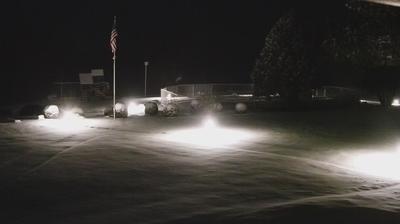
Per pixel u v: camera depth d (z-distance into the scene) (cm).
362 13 2122
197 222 743
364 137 1859
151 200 909
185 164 1273
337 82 3841
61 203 880
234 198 936
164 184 1045
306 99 3388
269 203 901
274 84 3309
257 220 735
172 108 2536
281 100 3331
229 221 739
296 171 1234
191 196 945
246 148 1574
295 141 1745
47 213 816
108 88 3694
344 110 3002
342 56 2367
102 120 2297
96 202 889
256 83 3397
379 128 2123
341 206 822
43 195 936
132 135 1802
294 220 729
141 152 1434
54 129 1952
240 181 1091
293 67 3275
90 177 1097
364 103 3516
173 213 812
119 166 1226
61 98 3531
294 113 2781
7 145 1533
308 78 3306
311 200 883
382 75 3284
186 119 2397
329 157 1466
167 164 1267
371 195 967
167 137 1767
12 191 965
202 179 1101
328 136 1875
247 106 3034
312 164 1344
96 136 1756
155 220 769
